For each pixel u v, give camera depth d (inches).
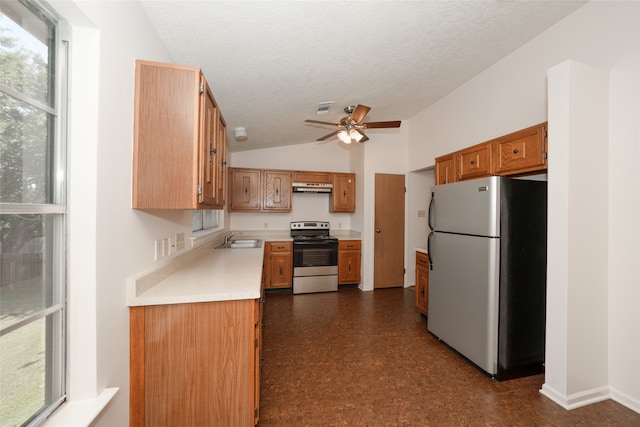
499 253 79.8
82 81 39.2
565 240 67.5
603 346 71.0
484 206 82.1
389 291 173.3
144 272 56.0
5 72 29.9
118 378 46.4
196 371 53.7
